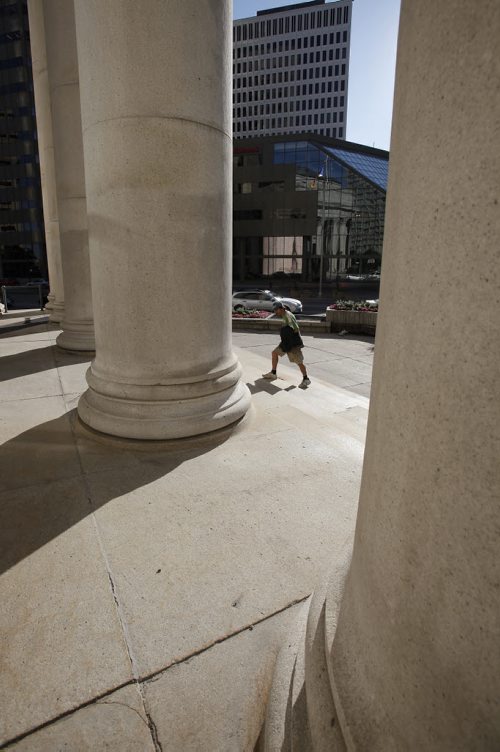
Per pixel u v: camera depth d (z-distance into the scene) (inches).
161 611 107.0
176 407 199.8
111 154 181.6
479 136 40.3
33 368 337.1
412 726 50.0
